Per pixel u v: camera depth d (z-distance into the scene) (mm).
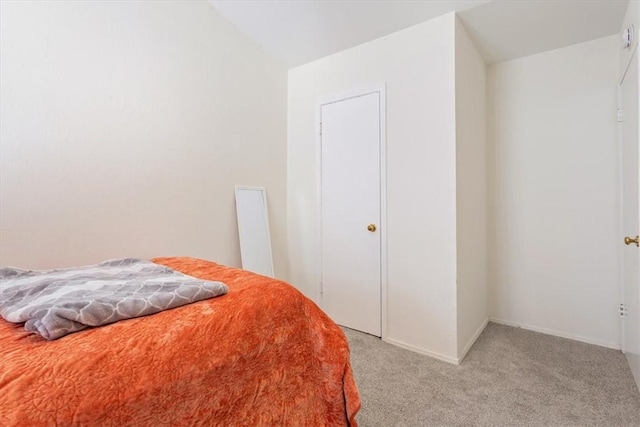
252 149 2604
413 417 1468
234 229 2447
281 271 2914
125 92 1790
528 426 1406
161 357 792
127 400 696
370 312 2426
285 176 2953
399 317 2248
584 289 2322
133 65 1824
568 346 2217
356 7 2111
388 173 2297
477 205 2422
